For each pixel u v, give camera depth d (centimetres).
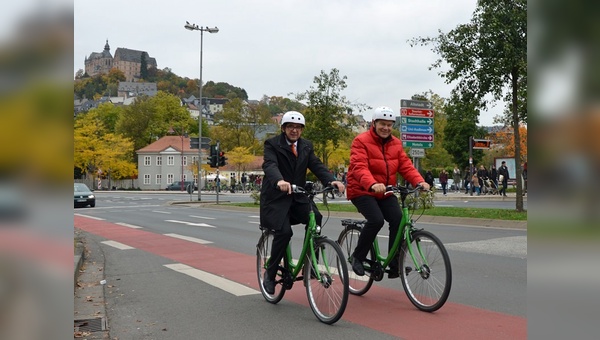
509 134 4975
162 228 1659
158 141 9875
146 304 623
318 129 2742
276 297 608
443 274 527
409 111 2080
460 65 1666
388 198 597
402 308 568
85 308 602
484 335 461
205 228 1636
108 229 1658
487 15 1587
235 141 9056
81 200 3111
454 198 3206
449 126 6112
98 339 479
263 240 643
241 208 2741
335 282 511
